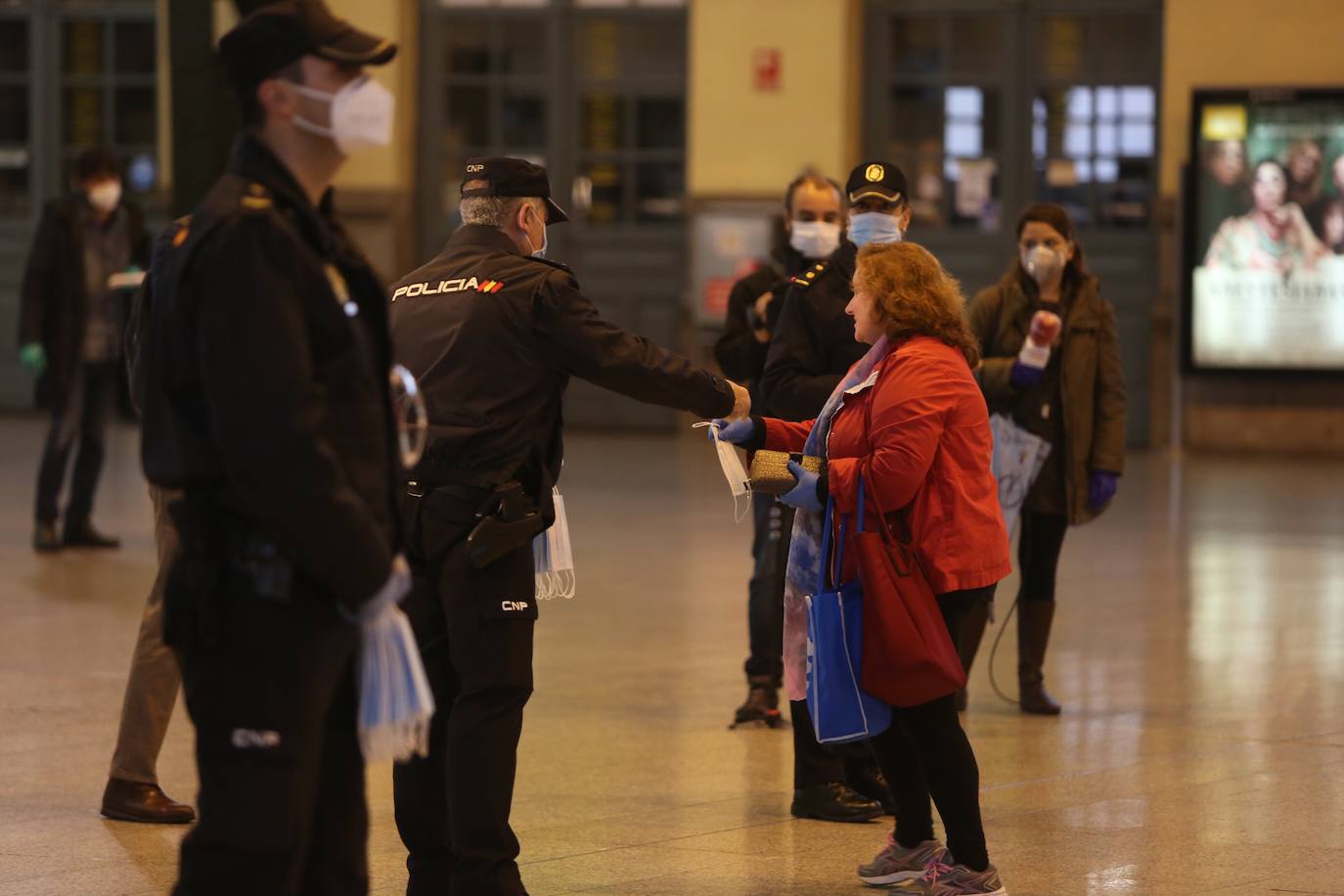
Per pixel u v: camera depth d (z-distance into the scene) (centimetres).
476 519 666
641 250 2695
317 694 474
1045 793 877
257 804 466
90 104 2780
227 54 489
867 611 697
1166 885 727
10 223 2808
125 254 1627
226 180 482
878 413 708
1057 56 2598
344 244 493
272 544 468
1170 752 961
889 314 724
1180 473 2297
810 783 838
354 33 490
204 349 459
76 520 1638
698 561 1606
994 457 1034
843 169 2606
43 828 810
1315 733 1006
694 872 754
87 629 1274
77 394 1605
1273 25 2481
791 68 2603
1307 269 2453
